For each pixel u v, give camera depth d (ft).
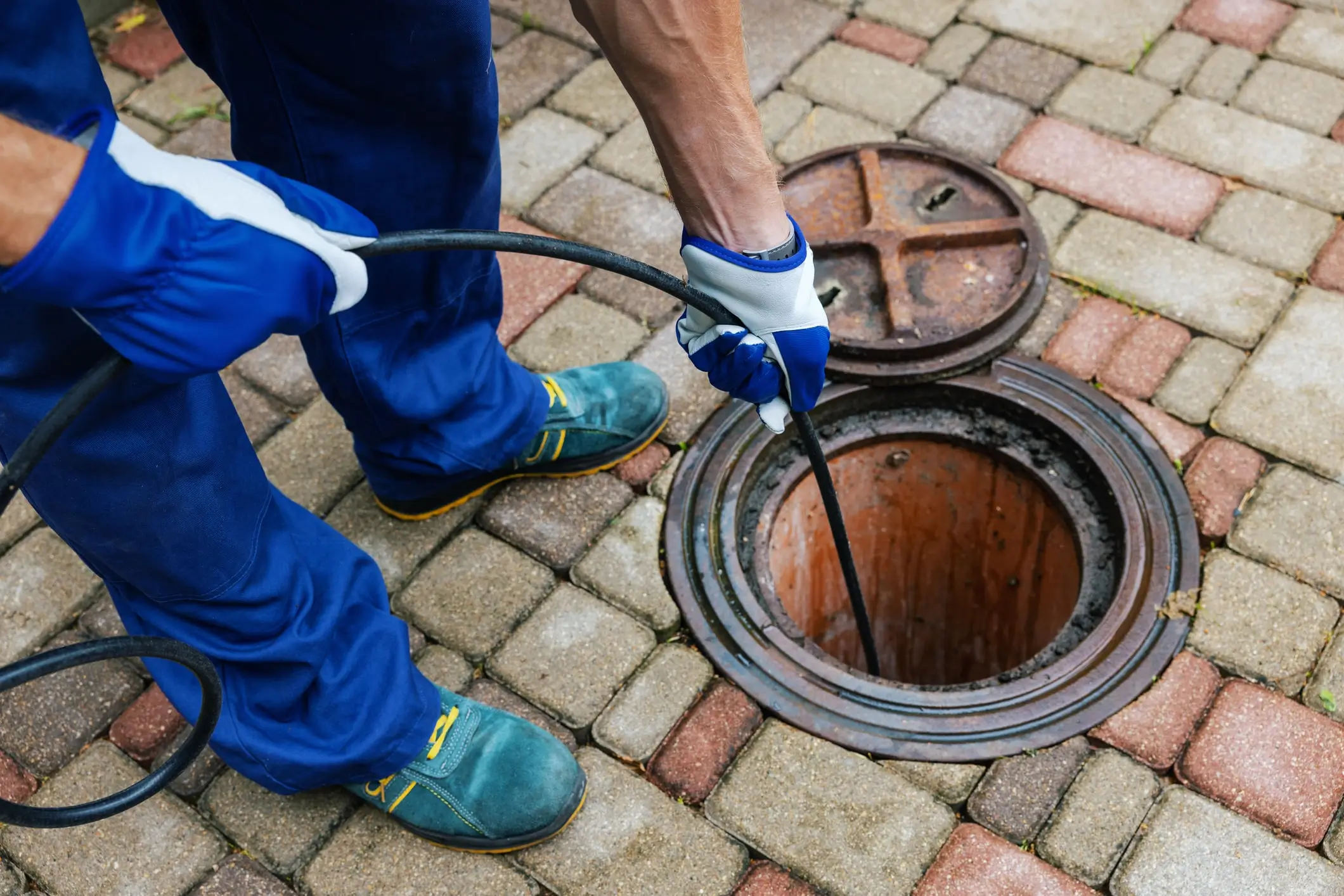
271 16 4.63
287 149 5.18
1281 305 7.43
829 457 7.34
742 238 4.70
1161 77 8.80
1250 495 6.62
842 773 5.79
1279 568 6.33
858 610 6.86
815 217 8.14
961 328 7.38
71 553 6.93
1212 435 6.91
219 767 6.01
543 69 9.49
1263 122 8.42
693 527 6.81
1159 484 6.71
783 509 7.20
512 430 6.59
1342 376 7.05
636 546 6.75
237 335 3.59
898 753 5.83
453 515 6.97
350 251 3.84
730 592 6.53
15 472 3.40
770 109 8.98
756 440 7.14
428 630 6.49
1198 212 7.96
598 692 6.19
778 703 6.06
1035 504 7.24
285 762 5.25
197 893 5.65
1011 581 7.89
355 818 5.82
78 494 4.28
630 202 8.50
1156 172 8.22
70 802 6.02
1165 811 5.57
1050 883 5.41
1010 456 7.14
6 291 3.33
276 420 7.49
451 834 5.57
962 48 9.21
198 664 4.12
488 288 6.29
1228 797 5.59
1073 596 6.98
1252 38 8.98
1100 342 7.37
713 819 5.70
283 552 5.07
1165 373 7.18
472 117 5.24
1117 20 9.23
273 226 3.59
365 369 5.84
